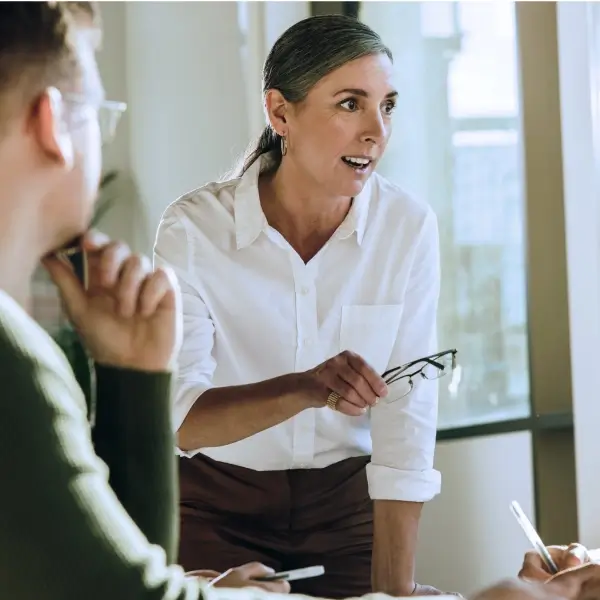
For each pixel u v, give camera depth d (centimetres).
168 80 378
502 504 289
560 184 294
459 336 290
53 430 75
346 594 197
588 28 268
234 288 200
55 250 88
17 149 82
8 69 81
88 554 73
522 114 291
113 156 398
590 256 272
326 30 181
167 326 101
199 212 201
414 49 292
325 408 201
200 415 188
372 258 202
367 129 183
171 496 102
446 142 292
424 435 200
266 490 203
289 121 189
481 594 116
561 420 292
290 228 199
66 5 86
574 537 292
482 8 288
